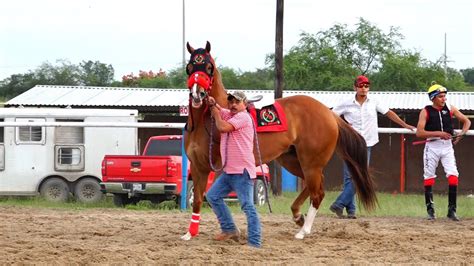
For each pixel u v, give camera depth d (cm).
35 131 1909
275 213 1438
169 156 1633
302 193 1122
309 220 1079
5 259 855
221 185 991
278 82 2169
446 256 915
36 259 859
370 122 1334
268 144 1058
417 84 3966
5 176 1908
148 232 1105
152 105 2562
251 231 964
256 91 2728
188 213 1418
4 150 1911
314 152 1091
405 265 852
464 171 2555
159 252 912
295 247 972
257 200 1697
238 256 894
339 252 939
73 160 1906
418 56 4175
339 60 4125
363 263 859
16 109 1939
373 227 1205
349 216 1344
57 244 973
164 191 1625
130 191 1641
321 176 1102
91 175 1903
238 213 1412
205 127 995
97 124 1541
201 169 1021
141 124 1534
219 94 1020
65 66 5600
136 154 1938
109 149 1919
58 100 2638
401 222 1296
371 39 4250
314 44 4247
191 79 980
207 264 843
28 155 1908
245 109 961
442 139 1327
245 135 954
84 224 1204
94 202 1855
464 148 2552
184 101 2634
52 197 1905
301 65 4047
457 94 2795
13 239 1026
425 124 1323
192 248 942
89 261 852
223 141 956
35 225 1187
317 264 850
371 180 1144
